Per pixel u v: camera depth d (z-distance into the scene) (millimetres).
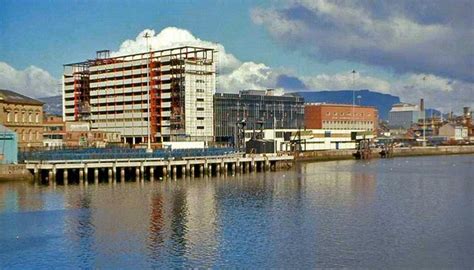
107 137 190500
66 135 176250
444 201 81938
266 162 140375
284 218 66562
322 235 56969
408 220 65250
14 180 101000
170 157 118500
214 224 62781
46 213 69375
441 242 53906
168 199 82875
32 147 129625
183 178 117688
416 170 147500
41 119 140125
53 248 51750
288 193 91688
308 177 123125
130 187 98375
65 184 100750
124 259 48219
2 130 103125
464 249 51156
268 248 51719
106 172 112250
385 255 49219
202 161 122938
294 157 169375
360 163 184125
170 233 57969
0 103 128875
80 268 45750
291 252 50281
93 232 58406
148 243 53656
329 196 88000
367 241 54312
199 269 45406
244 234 57500
